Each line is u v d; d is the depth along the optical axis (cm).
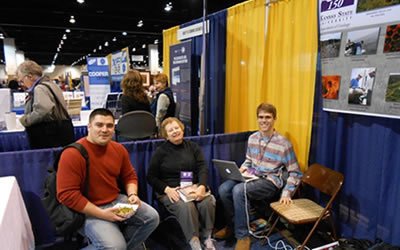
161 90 341
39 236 202
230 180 226
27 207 194
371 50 175
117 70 605
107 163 173
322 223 229
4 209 131
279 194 230
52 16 895
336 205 220
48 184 161
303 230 227
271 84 265
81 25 995
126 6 730
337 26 195
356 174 201
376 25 170
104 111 168
